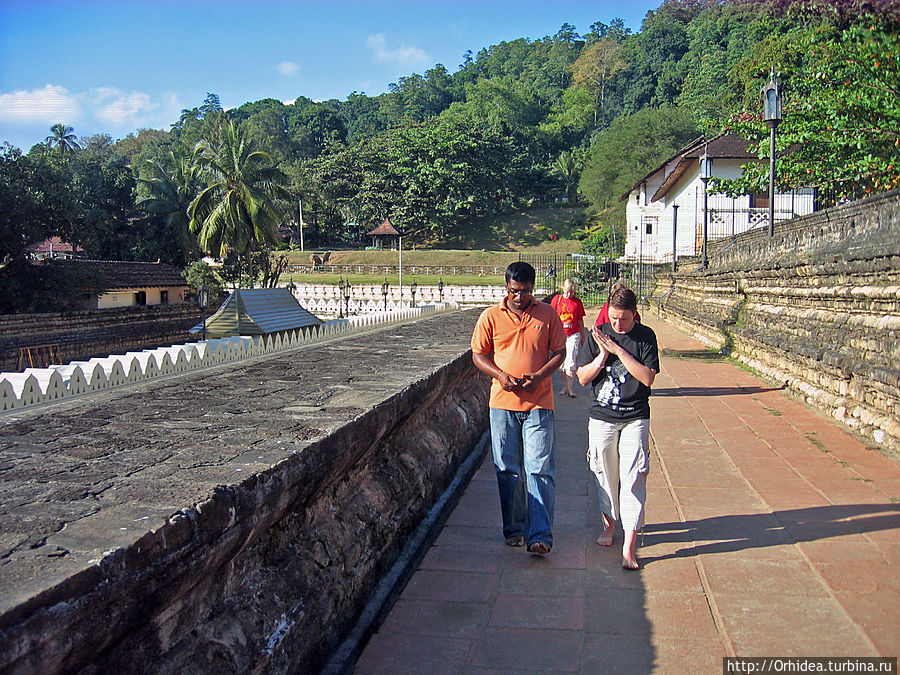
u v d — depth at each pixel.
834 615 3.83
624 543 4.78
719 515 5.51
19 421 3.60
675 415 9.37
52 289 29.66
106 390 4.58
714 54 76.31
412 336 9.04
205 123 93.69
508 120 120.94
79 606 1.79
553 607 4.09
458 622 3.93
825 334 9.14
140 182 48.91
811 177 13.55
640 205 48.03
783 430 8.25
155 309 34.50
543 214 92.88
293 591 3.09
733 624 3.77
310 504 3.54
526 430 4.92
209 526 2.36
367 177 85.94
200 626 2.51
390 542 4.45
